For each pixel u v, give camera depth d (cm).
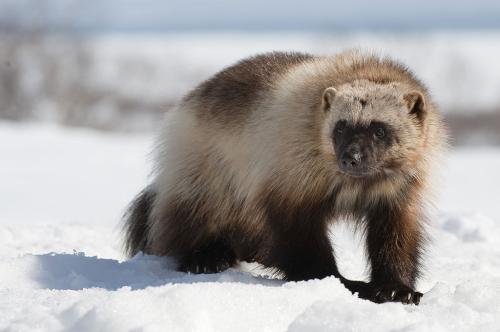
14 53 5816
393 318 695
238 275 895
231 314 698
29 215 1877
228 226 1040
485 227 1392
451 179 2845
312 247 918
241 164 975
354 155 866
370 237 941
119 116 6431
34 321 679
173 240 1050
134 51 9244
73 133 3994
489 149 5325
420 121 920
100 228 1373
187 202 1042
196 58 11362
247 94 988
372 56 994
